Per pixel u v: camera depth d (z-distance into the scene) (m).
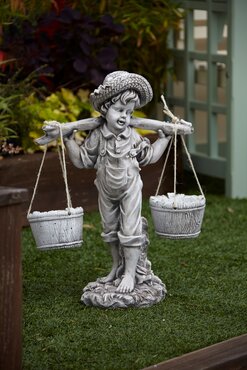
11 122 8.00
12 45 8.70
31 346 5.44
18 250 4.83
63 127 5.90
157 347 5.42
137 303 6.02
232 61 8.84
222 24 9.23
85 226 7.92
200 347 5.43
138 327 5.72
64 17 8.77
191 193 9.16
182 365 5.12
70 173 8.17
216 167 9.32
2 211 4.75
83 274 6.80
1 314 4.81
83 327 5.73
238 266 7.02
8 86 8.21
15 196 4.74
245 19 8.83
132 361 5.23
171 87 9.85
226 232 7.90
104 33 8.98
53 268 6.95
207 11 9.22
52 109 8.61
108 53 8.96
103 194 5.99
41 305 6.11
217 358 5.21
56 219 5.75
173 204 5.82
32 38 8.76
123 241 5.98
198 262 7.10
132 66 9.59
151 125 5.97
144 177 8.59
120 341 5.51
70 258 7.18
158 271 6.87
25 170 7.96
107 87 5.77
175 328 5.71
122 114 5.84
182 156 8.73
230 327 5.73
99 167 5.95
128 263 6.05
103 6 9.36
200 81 9.78
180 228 5.88
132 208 5.96
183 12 9.51
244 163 9.04
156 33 9.48
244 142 9.02
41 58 8.72
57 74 9.02
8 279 4.81
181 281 6.63
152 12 9.46
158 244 7.54
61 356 5.30
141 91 5.86
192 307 6.08
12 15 8.53
